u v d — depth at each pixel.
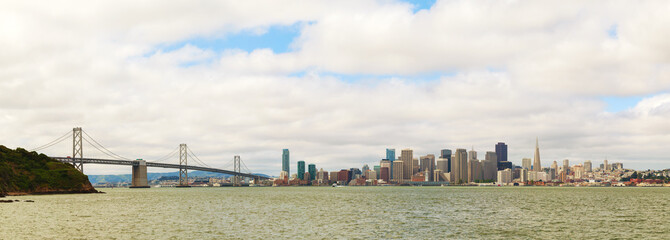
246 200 167.88
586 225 77.19
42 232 67.38
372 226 75.88
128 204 134.50
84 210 107.75
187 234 65.75
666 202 150.25
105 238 61.59
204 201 158.38
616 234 66.44
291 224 78.69
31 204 127.62
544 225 77.06
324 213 101.94
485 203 143.62
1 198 159.12
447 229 71.69
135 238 61.75
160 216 93.19
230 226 75.50
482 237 63.28
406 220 85.81
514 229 71.75
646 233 67.44
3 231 68.19
